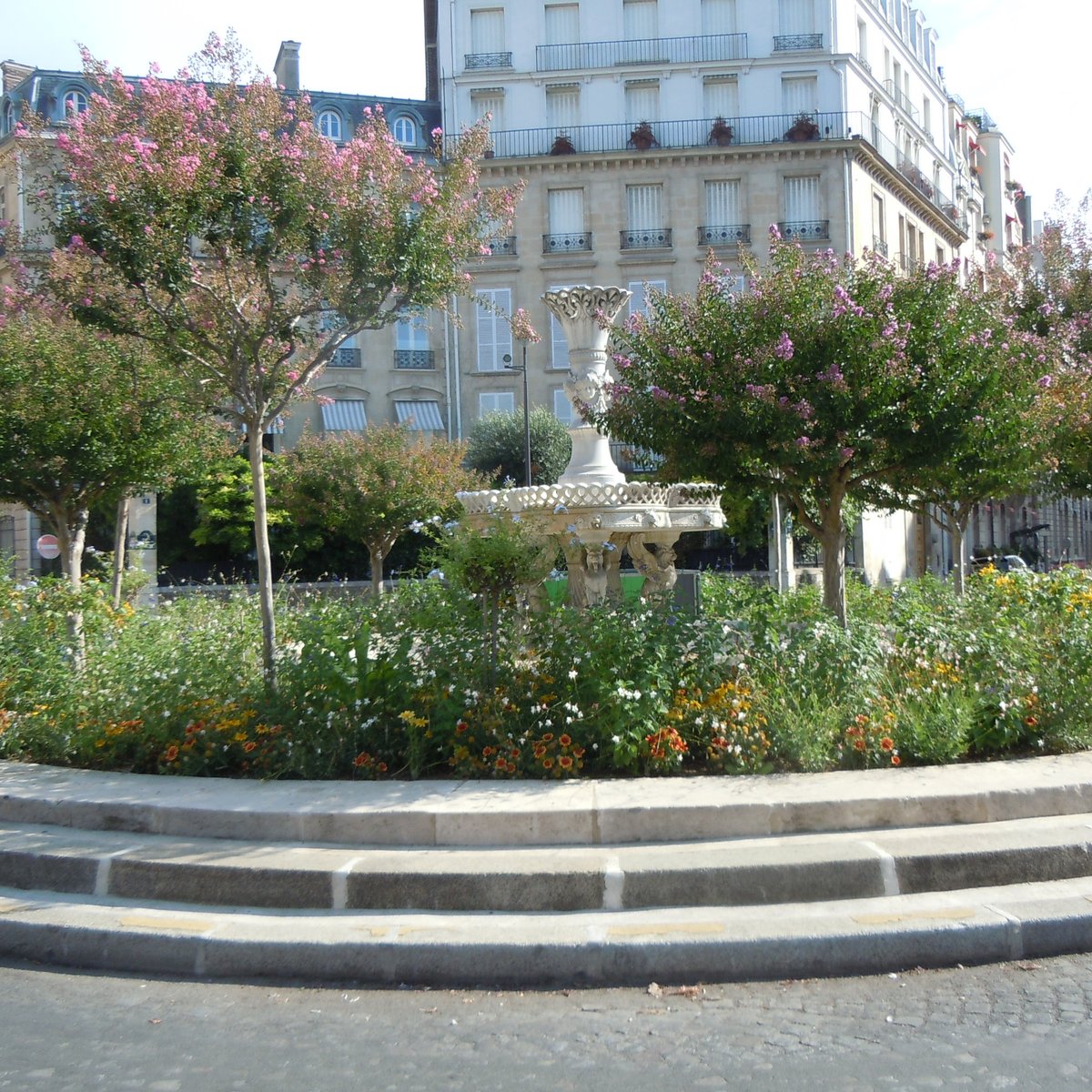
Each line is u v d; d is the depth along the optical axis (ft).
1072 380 43.47
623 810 17.75
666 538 33.53
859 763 21.24
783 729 20.90
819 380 26.22
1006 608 28.09
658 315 28.91
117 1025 13.67
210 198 24.02
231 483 100.53
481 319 126.82
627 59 129.49
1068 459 45.06
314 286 25.57
